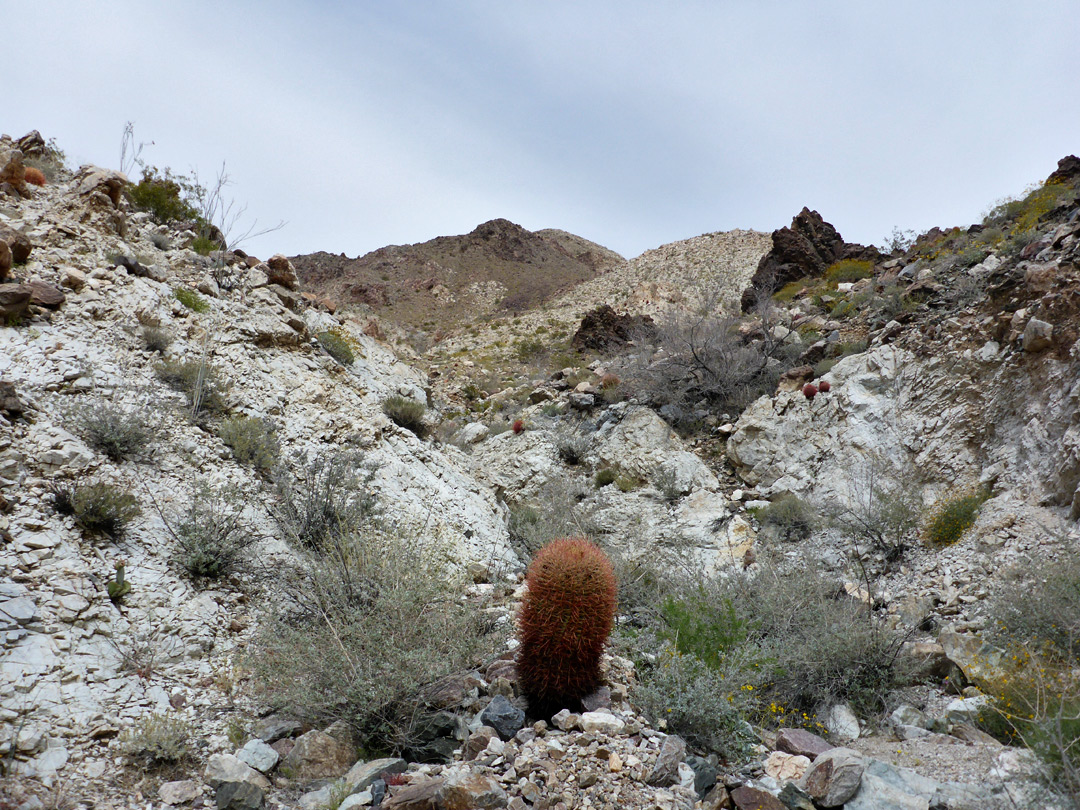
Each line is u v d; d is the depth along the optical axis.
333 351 12.10
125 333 8.23
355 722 4.38
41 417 6.26
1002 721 4.54
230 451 7.62
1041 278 9.47
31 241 8.55
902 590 7.96
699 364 14.90
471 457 14.67
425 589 5.44
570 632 4.46
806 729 5.17
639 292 35.47
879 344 12.45
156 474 6.61
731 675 5.04
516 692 4.78
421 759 4.15
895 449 10.36
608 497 12.22
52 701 4.05
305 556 6.41
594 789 3.55
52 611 4.66
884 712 5.25
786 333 16.02
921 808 3.56
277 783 3.90
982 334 10.11
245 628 5.55
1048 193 16.20
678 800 3.56
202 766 4.00
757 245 56.59
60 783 3.56
